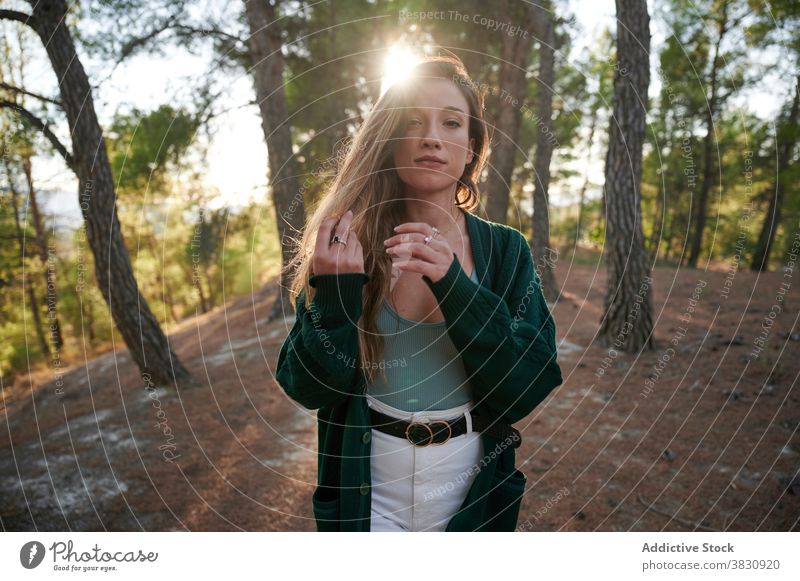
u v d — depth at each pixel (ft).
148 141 17.52
